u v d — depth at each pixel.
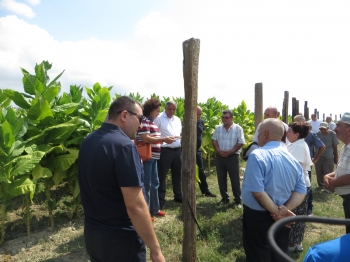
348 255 1.24
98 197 2.18
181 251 4.43
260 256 2.96
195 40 3.66
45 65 5.85
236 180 6.47
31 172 4.72
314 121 12.89
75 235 4.93
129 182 2.07
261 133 3.12
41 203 6.48
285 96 9.88
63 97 5.80
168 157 6.33
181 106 10.61
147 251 4.51
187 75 3.73
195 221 4.02
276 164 2.86
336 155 8.52
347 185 3.32
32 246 4.55
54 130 5.16
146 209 2.12
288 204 2.91
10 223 5.36
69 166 4.95
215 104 13.89
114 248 2.17
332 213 6.39
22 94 5.20
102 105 5.82
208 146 10.47
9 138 4.28
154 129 5.17
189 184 3.94
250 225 3.00
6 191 4.36
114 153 2.11
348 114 3.36
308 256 1.31
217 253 4.42
